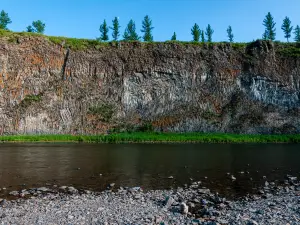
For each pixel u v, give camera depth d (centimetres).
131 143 5584
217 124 6900
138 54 8050
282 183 2130
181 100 7600
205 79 7938
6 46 7219
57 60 7650
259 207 1488
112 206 1502
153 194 1775
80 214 1358
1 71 6994
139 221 1256
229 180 2220
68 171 2553
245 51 8231
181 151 4184
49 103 6994
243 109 7256
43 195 1733
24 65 7262
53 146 4794
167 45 8175
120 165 2916
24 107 6731
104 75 7819
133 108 7488
